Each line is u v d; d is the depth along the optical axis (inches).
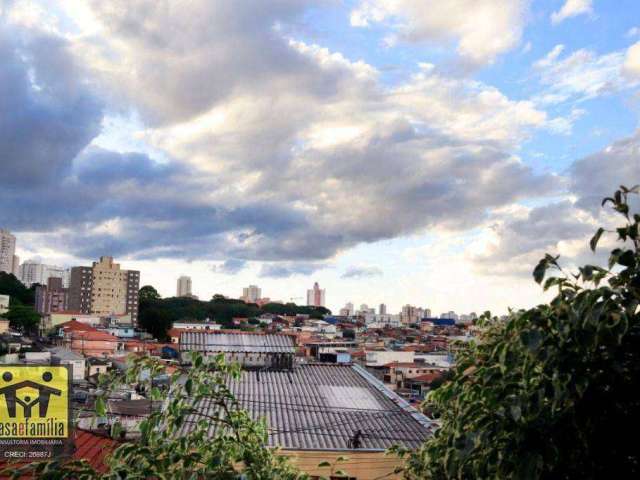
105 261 5516.7
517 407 136.5
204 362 199.5
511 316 160.4
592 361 136.2
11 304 4023.1
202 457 179.0
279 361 844.0
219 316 5689.0
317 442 538.9
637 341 137.6
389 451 226.5
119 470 159.2
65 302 5570.9
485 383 154.4
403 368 2335.1
